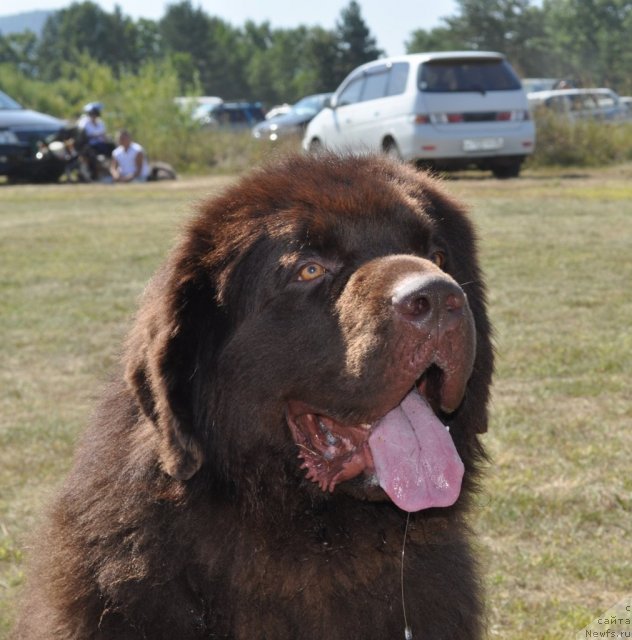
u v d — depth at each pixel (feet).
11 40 520.42
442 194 14.42
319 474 12.05
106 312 34.88
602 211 53.98
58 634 11.70
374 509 12.25
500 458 21.45
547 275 38.52
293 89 406.21
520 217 52.19
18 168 84.48
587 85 104.27
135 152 84.94
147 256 45.16
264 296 12.19
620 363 27.61
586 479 20.47
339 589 12.19
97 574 11.69
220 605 11.95
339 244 12.18
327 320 11.91
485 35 330.95
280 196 12.62
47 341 31.60
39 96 171.32
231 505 12.01
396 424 11.86
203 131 112.16
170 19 434.71
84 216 59.52
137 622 11.53
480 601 13.02
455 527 12.85
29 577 12.86
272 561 12.03
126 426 12.41
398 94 68.28
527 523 18.85
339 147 15.46
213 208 12.84
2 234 52.65
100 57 479.00
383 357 11.21
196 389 12.03
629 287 36.40
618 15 321.11
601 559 17.53
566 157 82.84
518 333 30.68
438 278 11.09
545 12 336.70
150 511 11.78
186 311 12.06
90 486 12.17
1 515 19.42
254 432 12.17
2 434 23.47
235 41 485.15
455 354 11.30
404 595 12.28
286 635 12.16
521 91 68.59
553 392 25.61
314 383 11.90
